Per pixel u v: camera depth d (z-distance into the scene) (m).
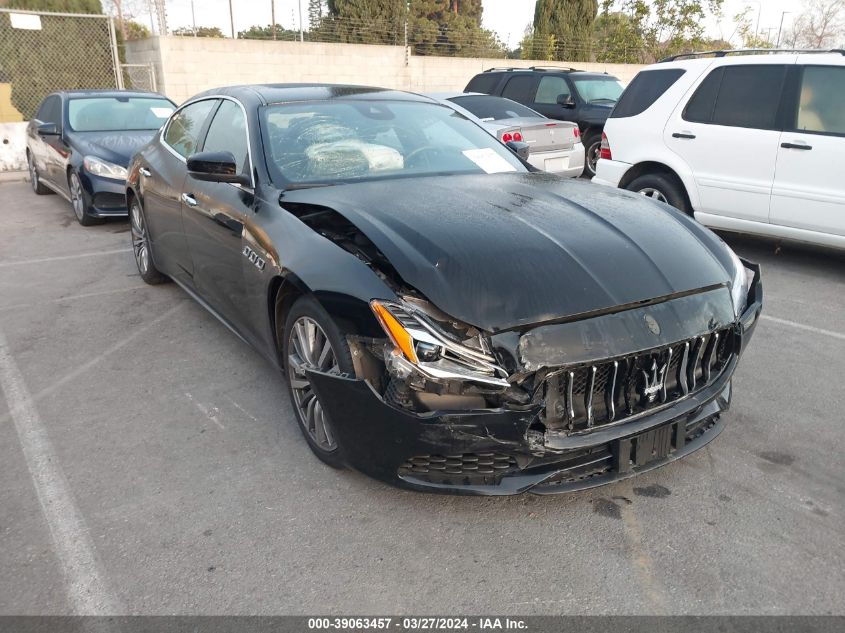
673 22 25.03
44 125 8.02
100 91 9.04
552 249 2.61
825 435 3.23
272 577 2.34
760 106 5.85
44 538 2.54
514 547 2.48
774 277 5.81
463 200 3.08
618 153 6.92
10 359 4.18
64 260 6.44
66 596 2.26
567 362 2.33
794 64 5.69
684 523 2.60
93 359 4.16
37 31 13.96
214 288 3.96
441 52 26.03
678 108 6.39
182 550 2.47
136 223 5.56
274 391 3.72
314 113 3.86
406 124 4.02
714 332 2.63
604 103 11.11
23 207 9.09
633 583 2.30
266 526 2.61
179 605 2.22
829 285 5.58
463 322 2.32
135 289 5.55
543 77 11.71
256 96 3.93
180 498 2.78
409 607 2.21
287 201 3.21
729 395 2.94
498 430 2.32
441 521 2.63
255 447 3.16
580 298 2.42
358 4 25.09
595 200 3.21
